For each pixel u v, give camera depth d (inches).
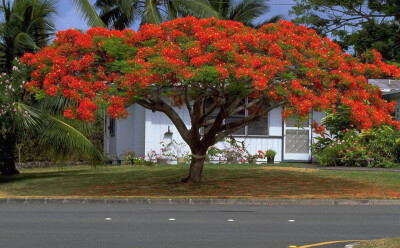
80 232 394.9
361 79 637.3
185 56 616.4
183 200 604.1
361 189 681.0
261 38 637.9
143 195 647.1
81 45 642.8
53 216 486.6
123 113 602.2
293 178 780.6
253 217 484.4
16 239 364.8
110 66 660.7
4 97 825.5
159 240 362.6
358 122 626.8
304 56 655.8
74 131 857.5
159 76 590.6
